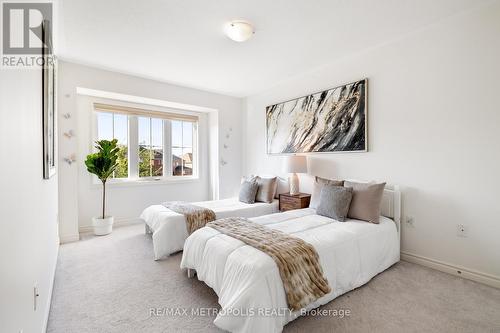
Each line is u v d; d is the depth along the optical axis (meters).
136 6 2.10
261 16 2.27
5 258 0.79
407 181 2.68
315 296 1.65
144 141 4.41
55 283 2.21
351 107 3.13
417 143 2.60
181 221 2.87
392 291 2.06
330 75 3.41
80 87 3.37
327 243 1.95
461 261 2.32
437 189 2.47
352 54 3.09
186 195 4.85
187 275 2.37
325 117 3.46
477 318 1.72
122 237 3.47
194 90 4.47
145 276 2.35
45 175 1.64
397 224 2.65
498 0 2.10
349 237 2.11
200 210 3.08
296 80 3.91
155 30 2.49
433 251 2.50
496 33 2.11
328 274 1.87
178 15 2.24
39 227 1.44
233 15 2.25
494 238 2.14
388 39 2.73
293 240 1.89
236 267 1.64
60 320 1.71
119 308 1.85
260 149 4.67
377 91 2.91
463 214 2.31
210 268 1.88
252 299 1.44
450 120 2.37
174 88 4.23
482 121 2.19
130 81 3.77
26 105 1.15
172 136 4.74
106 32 2.52
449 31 2.36
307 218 2.62
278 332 1.49
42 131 1.60
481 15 2.18
